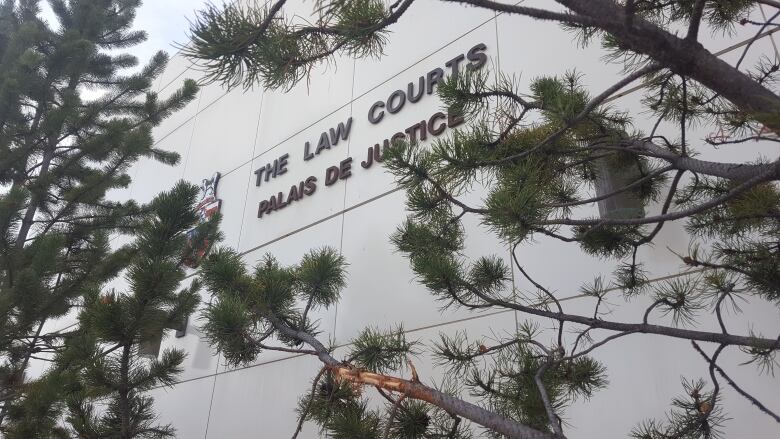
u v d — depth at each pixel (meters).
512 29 6.74
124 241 12.24
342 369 2.90
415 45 7.92
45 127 8.30
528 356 2.89
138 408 5.38
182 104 9.45
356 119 8.28
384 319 6.39
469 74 3.02
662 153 2.91
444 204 3.01
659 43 2.02
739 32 4.71
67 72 9.05
